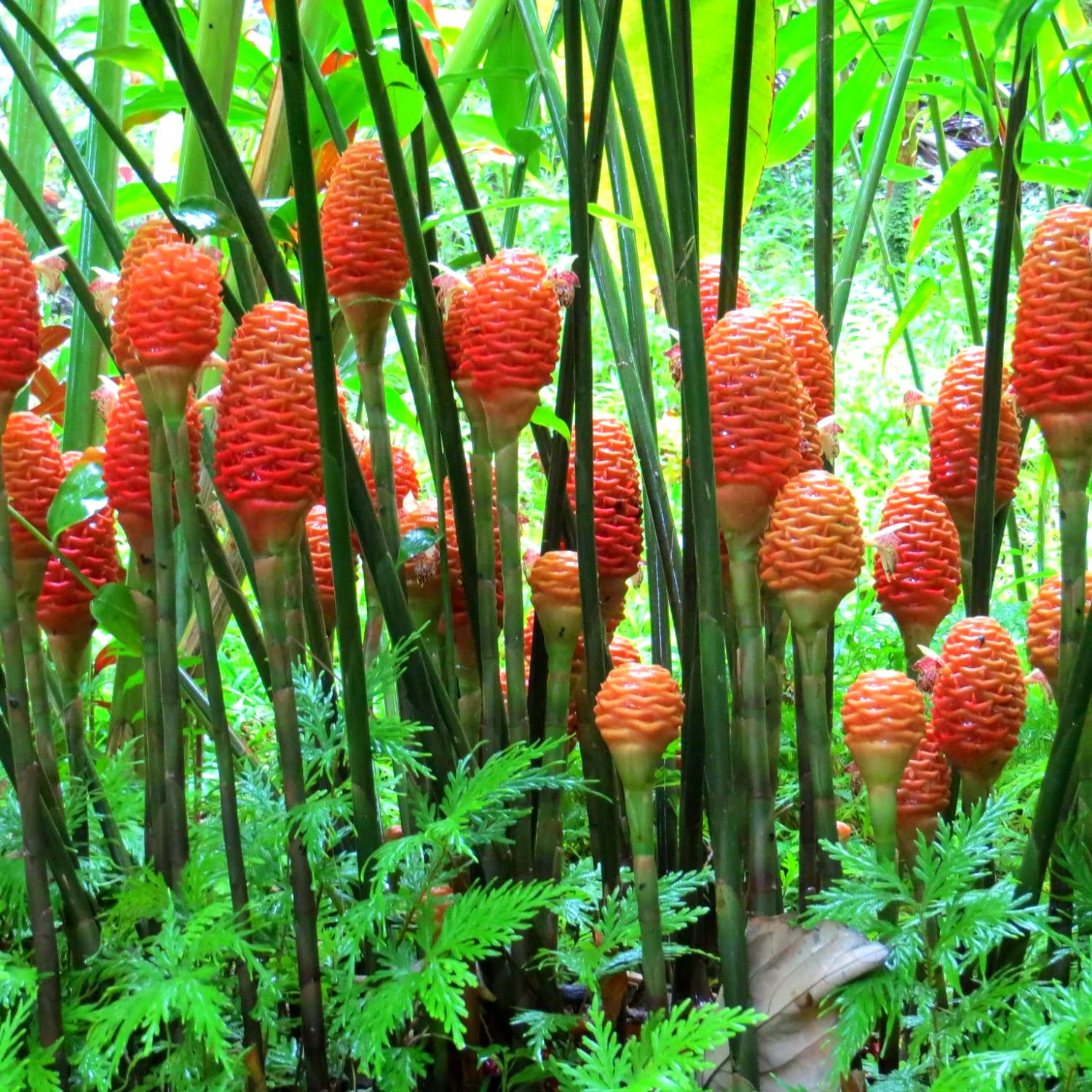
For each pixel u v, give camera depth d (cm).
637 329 186
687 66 152
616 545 170
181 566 204
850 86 229
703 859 182
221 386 141
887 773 142
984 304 563
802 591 141
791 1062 143
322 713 158
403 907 149
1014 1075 136
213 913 142
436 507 173
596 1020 139
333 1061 154
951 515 175
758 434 140
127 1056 148
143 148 484
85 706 206
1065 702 144
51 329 207
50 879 158
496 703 161
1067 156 218
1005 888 143
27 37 218
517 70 200
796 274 654
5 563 140
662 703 139
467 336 151
